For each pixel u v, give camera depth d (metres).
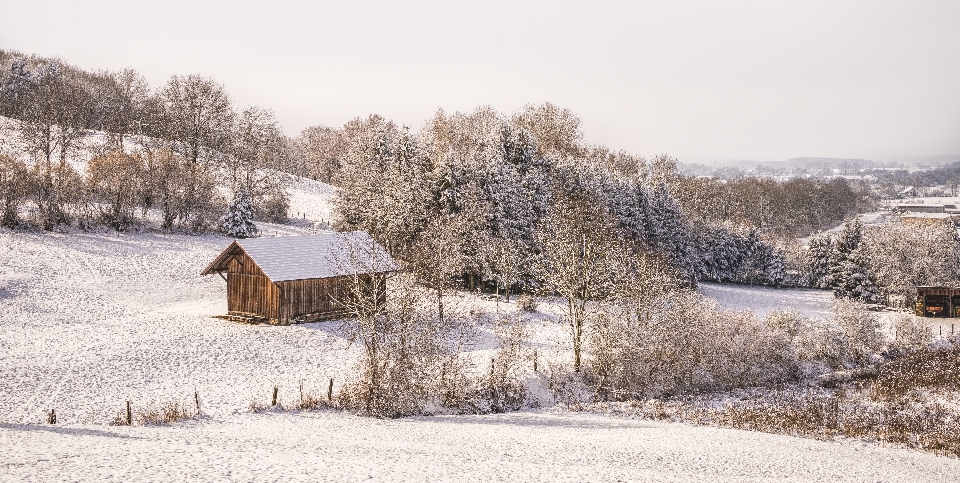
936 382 39.38
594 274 39.62
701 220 105.31
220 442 19.67
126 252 64.12
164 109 97.06
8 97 123.94
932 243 99.25
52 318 44.59
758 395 36.59
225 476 14.05
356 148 84.31
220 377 34.69
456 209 68.06
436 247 53.03
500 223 67.50
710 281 102.31
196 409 29.09
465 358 35.59
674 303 40.62
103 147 95.62
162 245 68.38
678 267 79.62
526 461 18.91
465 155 79.50
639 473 17.62
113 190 71.19
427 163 75.94
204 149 94.00
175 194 74.31
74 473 13.37
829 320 50.75
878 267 90.38
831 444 26.28
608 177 83.00
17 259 56.09
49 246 61.16
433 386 32.12
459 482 14.99
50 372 33.31
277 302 45.91
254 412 28.98
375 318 31.22
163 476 13.65
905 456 24.58
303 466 15.69
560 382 36.53
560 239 41.72
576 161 83.81
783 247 126.38
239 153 88.56
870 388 38.50
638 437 24.83
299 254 48.00
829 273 102.62
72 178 69.31
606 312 38.22
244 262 47.72
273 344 41.47
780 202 189.62
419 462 17.48
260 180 88.00
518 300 57.09
